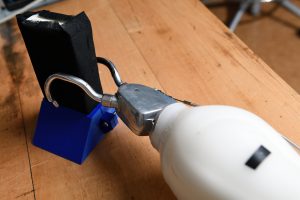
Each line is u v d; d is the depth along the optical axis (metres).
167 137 0.25
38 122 0.36
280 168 0.21
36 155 0.35
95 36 0.49
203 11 0.53
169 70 0.43
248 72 0.42
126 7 0.55
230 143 0.22
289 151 0.23
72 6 0.56
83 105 0.33
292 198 0.20
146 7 0.55
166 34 0.49
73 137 0.35
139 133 0.28
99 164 0.34
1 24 0.53
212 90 0.40
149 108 0.27
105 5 0.56
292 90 0.39
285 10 1.26
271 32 1.17
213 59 0.44
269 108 0.37
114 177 0.33
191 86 0.41
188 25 0.51
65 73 0.30
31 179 0.33
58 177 0.33
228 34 0.48
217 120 0.23
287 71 1.02
